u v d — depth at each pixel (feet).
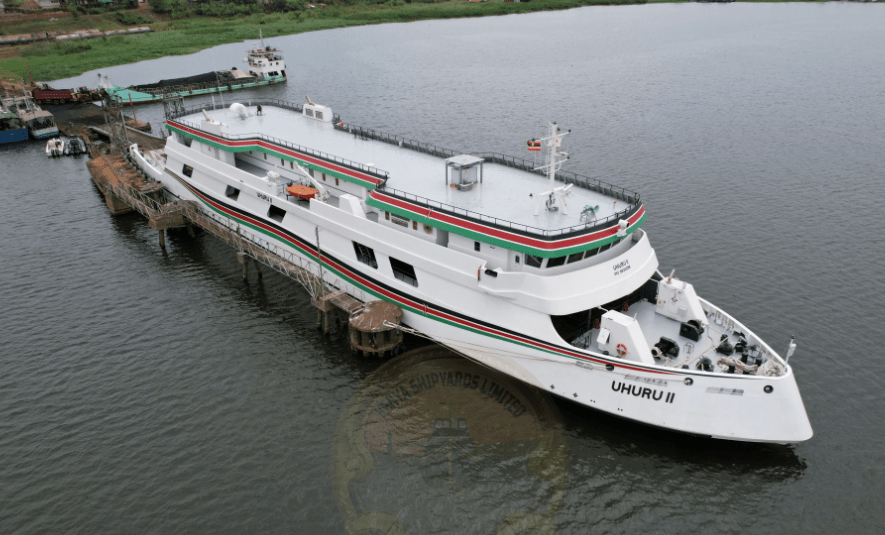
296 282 153.07
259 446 100.12
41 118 295.89
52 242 178.60
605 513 87.25
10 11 606.55
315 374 117.80
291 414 107.24
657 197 203.82
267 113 182.29
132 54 523.70
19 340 131.13
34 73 449.89
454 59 503.61
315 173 145.48
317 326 133.18
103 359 124.16
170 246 175.32
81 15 633.61
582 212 109.50
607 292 104.32
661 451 97.50
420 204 114.01
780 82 383.24
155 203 188.14
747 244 168.76
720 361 98.07
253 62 415.03
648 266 112.27
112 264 164.76
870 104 320.50
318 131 163.73
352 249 130.21
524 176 130.41
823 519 86.89
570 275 101.24
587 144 265.13
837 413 106.22
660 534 84.84
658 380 94.99
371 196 122.31
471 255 111.75
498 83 402.72
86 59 504.43
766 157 242.58
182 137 186.39
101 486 93.71
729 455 97.04
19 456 99.76
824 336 127.24
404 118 316.40
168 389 114.83
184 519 87.66
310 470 94.48
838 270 154.20
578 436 99.71
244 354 124.57
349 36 650.43
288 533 84.33
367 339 119.85
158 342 129.39
